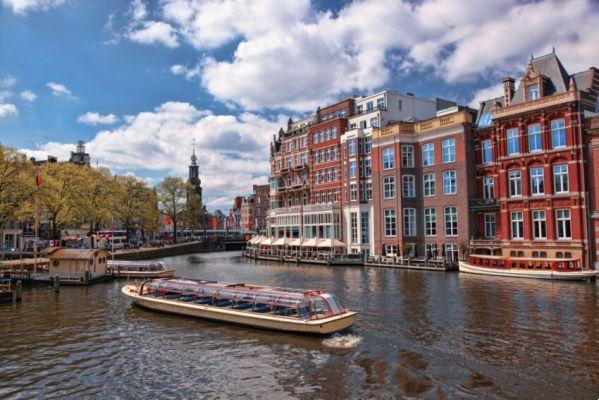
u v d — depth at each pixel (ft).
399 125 185.06
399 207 183.73
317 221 227.81
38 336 75.36
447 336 69.56
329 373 55.93
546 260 128.98
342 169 219.61
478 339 67.72
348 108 233.76
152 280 102.01
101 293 120.98
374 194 194.80
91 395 51.03
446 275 142.10
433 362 58.44
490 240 157.38
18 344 70.69
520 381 51.70
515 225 150.61
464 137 168.86
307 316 74.90
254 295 82.53
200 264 215.31
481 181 169.68
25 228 253.24
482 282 123.85
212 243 359.66
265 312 80.12
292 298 77.41
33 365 60.90
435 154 179.22
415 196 185.37
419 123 185.26
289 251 225.56
